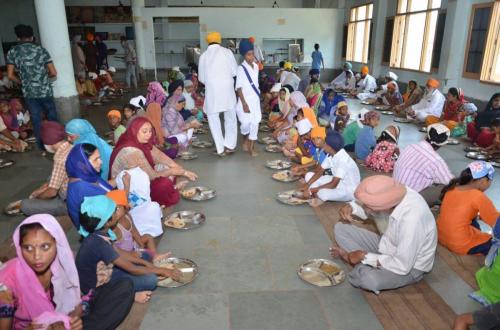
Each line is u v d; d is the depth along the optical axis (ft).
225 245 10.48
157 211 10.71
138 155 11.15
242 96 17.87
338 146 12.84
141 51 48.19
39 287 5.87
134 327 7.44
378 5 40.32
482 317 6.57
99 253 7.04
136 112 17.25
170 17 49.01
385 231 8.71
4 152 19.33
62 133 11.07
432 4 31.78
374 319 7.72
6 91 32.71
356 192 7.96
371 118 17.85
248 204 13.09
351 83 40.47
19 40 18.43
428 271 8.66
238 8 48.21
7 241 10.65
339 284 8.79
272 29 49.32
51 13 21.74
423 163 11.65
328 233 11.17
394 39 38.24
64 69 22.85
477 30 26.40
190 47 51.93
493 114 20.30
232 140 18.86
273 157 18.48
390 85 31.53
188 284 8.75
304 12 49.03
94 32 57.62
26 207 11.37
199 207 12.83
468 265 9.64
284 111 21.22
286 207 12.87
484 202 9.46
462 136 22.56
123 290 6.99
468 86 27.66
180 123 18.43
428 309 8.02
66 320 5.82
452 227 9.90
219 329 7.40
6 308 5.56
